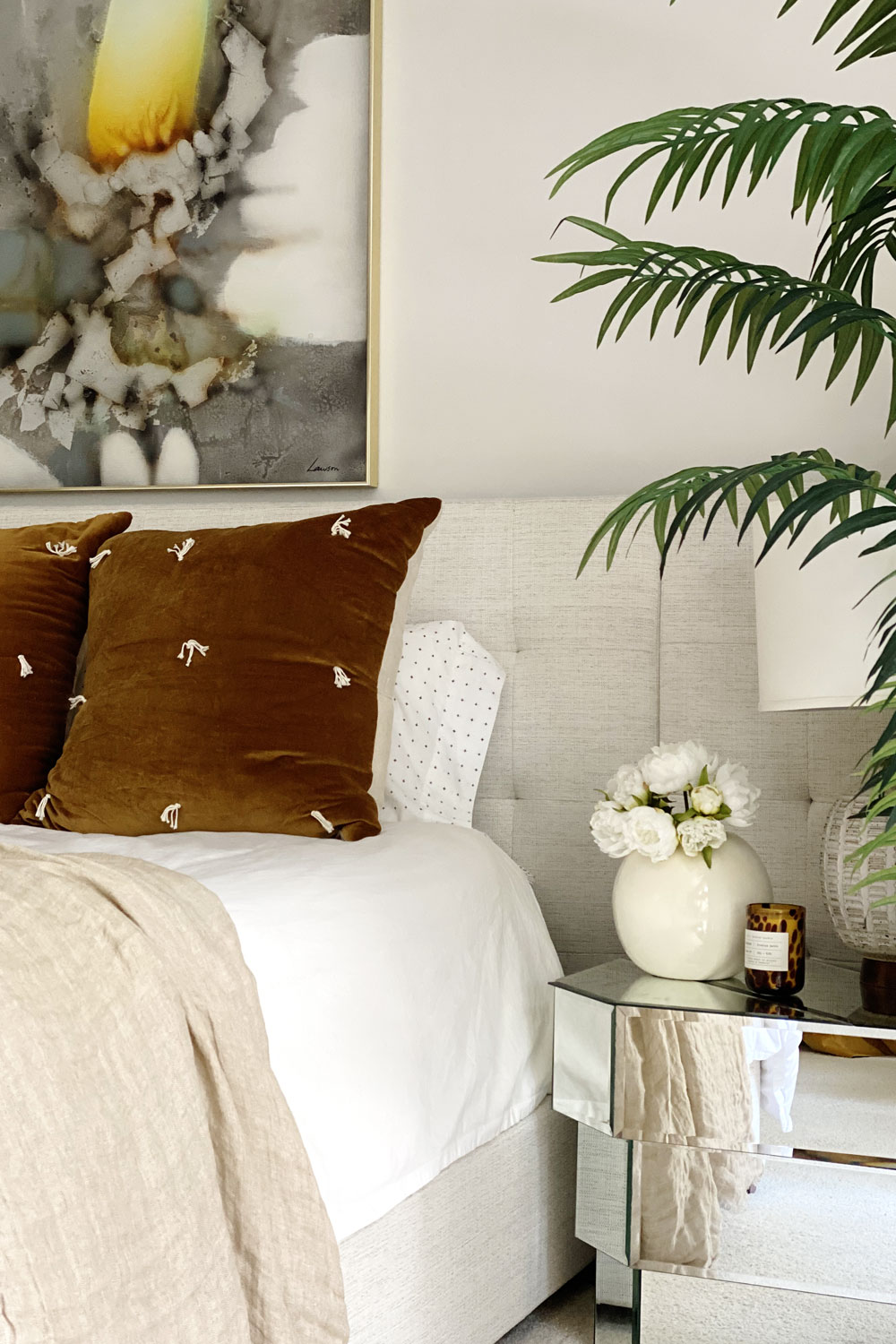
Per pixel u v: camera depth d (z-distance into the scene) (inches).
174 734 69.0
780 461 48.2
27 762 76.6
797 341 85.0
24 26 103.9
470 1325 59.5
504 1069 63.9
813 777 77.0
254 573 72.2
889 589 57.5
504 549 85.1
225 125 98.7
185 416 99.7
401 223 94.8
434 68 93.9
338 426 95.7
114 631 74.1
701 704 80.0
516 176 92.0
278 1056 45.9
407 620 86.4
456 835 72.9
